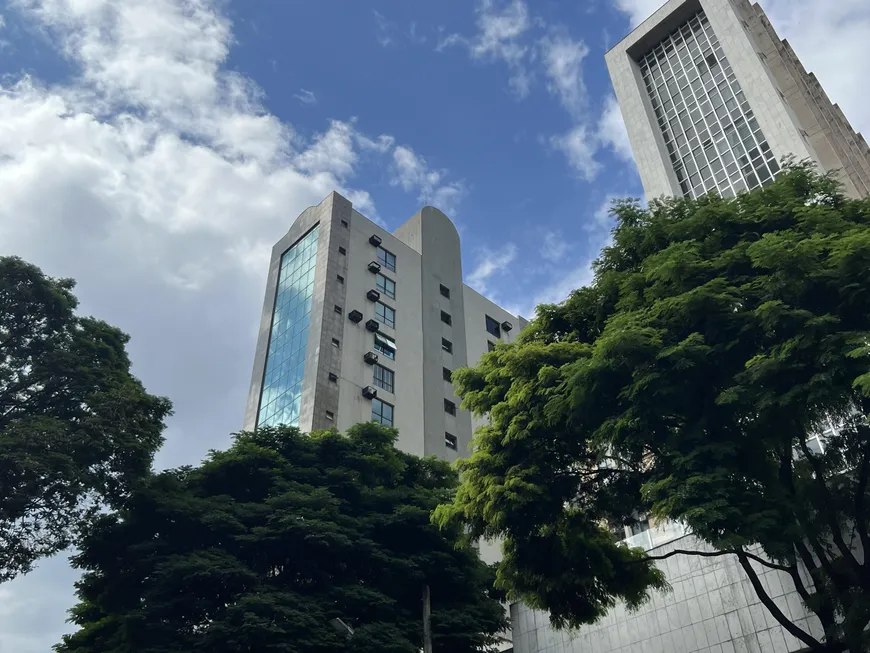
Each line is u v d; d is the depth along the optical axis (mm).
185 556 18156
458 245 60781
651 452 14234
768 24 54688
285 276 52375
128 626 16719
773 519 11727
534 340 17328
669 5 54062
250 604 16719
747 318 13078
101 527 18750
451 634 19281
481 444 16156
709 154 46438
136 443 19031
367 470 22797
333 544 19016
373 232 52969
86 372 19672
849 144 54250
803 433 13258
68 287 21062
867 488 14734
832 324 12125
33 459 16500
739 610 20297
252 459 21312
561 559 16047
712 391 13266
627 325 13641
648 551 23156
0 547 17328
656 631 22078
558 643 24891
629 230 17203
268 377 46781
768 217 15102
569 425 14383
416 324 51312
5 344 19391
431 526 20797
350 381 43781
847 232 13461
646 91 53625
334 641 17094
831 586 13891
